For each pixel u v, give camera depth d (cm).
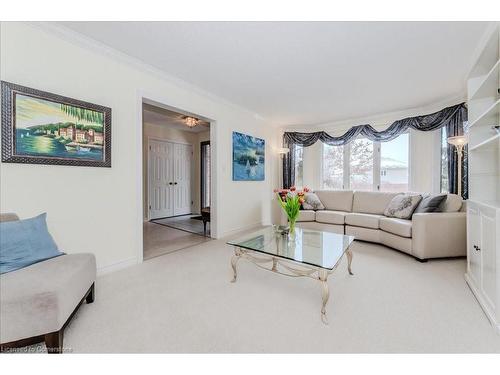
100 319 156
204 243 347
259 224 476
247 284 210
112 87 237
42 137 188
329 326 149
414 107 393
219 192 379
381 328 147
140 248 264
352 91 329
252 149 448
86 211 218
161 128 575
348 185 484
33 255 147
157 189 568
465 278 217
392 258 279
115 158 240
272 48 226
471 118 215
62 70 201
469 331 143
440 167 376
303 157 533
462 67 259
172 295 189
